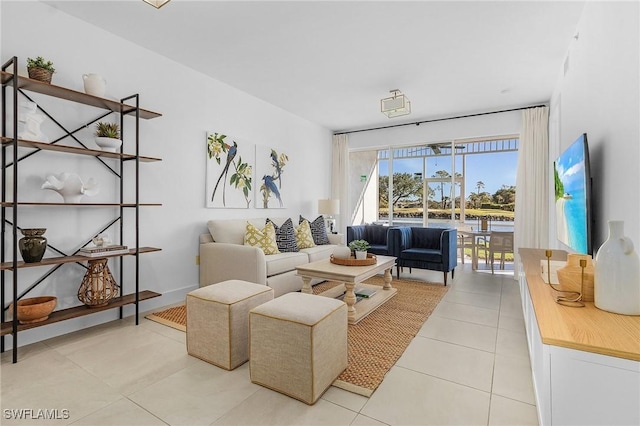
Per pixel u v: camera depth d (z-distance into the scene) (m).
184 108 3.66
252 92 4.47
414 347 2.41
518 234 4.80
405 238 4.84
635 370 1.08
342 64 3.60
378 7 2.57
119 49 3.06
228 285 2.40
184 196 3.67
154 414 1.62
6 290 2.45
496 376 2.00
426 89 4.30
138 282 3.12
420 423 1.57
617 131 1.77
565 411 1.18
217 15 2.70
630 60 1.59
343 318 2.02
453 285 4.32
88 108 2.85
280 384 1.80
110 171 3.02
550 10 2.58
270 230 4.14
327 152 6.40
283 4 2.55
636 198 1.51
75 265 2.78
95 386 1.88
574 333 1.21
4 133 2.37
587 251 1.91
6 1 2.38
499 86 4.18
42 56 2.56
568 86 3.21
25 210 2.49
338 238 5.13
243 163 4.45
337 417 1.61
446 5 2.54
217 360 2.12
